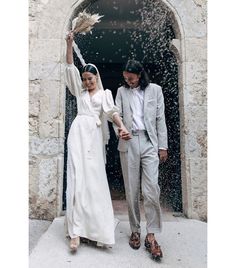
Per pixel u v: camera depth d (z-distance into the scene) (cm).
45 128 333
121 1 430
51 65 337
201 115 336
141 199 403
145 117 254
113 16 465
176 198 364
